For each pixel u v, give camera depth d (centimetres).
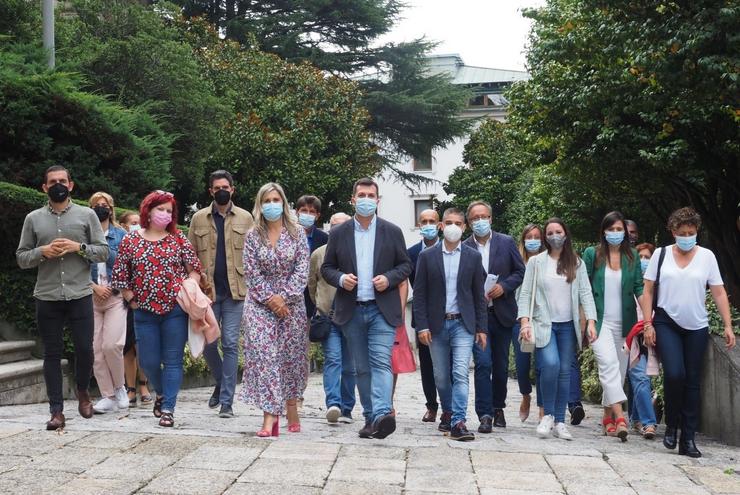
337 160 2550
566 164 1520
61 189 673
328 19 2952
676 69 1015
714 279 677
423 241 852
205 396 1064
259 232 646
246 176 2408
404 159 3388
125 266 700
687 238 664
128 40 1775
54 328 666
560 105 1399
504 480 523
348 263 648
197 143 1825
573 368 873
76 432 625
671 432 679
